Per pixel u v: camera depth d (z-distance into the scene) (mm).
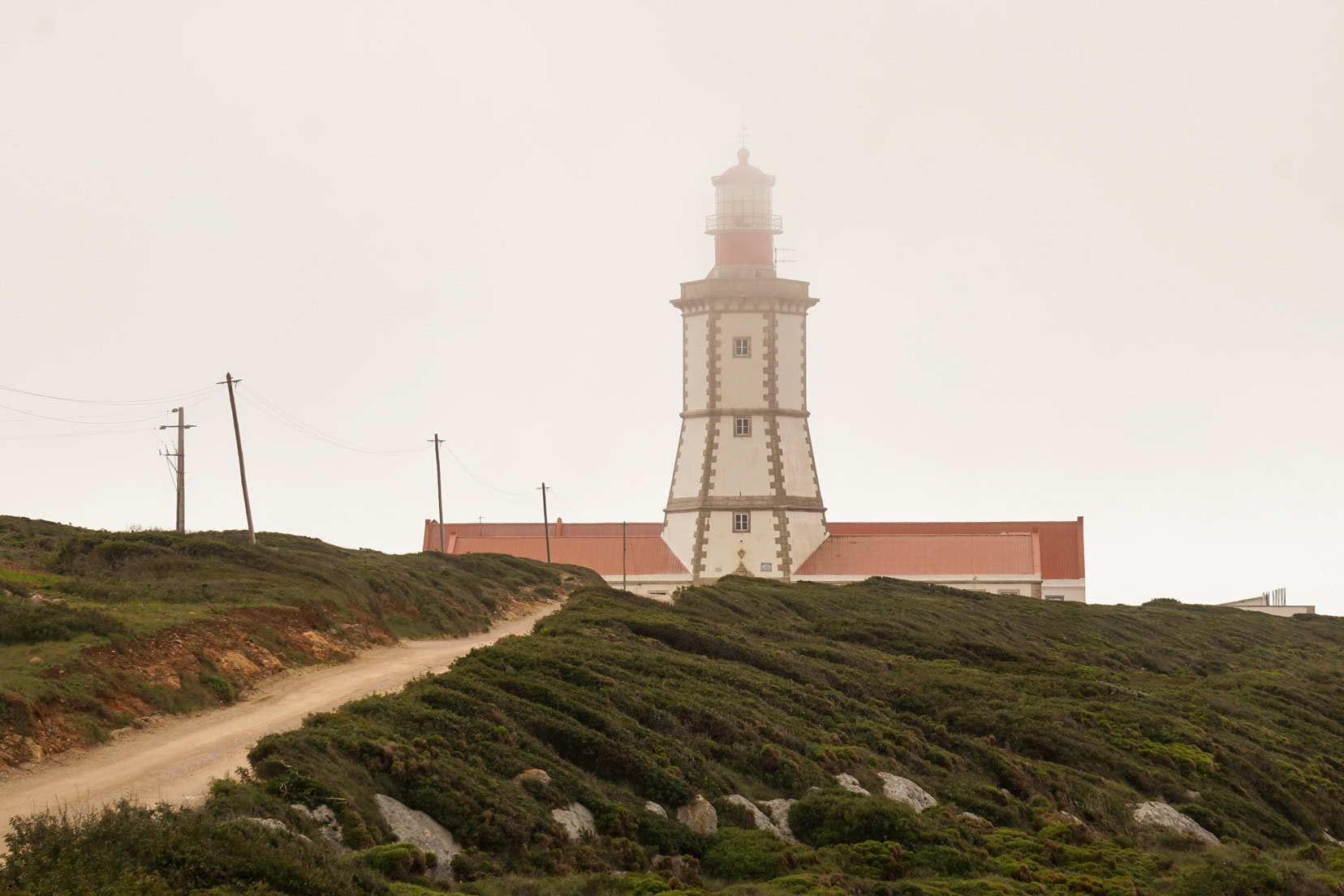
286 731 52125
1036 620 133875
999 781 72688
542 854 48281
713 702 69688
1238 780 81875
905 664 99188
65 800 46062
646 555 158625
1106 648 125625
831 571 154625
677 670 75062
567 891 44938
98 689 57500
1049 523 168250
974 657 107000
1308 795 83938
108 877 35594
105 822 37875
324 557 102688
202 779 49062
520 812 49500
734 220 156250
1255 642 141125
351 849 43938
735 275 155000
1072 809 71000
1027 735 80000
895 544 158000
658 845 52781
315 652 75812
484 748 54125
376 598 91562
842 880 50938
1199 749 84375
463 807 48406
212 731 57844
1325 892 60000
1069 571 165375
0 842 40844
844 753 67312
